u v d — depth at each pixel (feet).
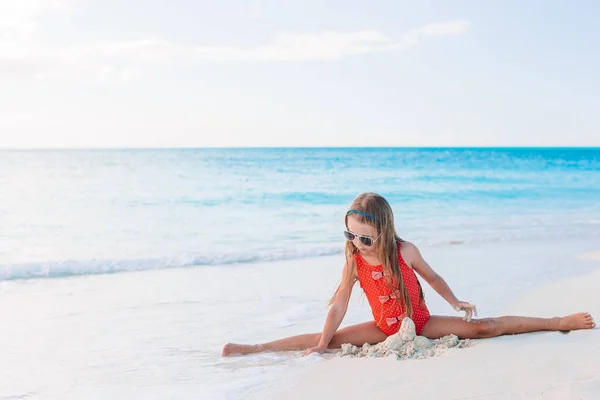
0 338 16.74
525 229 43.27
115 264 28.50
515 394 10.24
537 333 14.46
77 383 13.11
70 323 18.38
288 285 23.98
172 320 18.57
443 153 190.29
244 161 147.13
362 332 14.96
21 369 14.11
